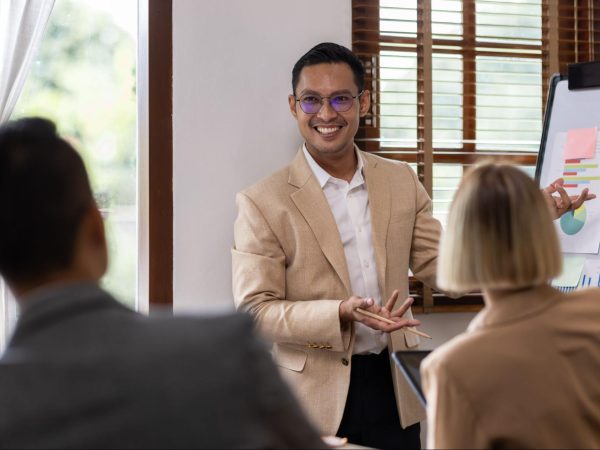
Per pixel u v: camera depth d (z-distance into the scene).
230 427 0.77
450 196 2.93
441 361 1.20
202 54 2.65
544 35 2.96
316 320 2.13
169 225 2.65
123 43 2.85
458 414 1.17
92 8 2.82
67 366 0.78
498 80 2.96
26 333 0.81
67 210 0.85
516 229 1.20
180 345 0.80
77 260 0.87
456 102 2.93
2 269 0.86
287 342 2.21
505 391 1.17
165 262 2.65
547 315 1.22
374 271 2.32
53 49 2.78
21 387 0.78
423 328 2.83
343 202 2.36
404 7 2.84
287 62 2.71
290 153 2.71
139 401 0.77
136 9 2.78
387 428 2.27
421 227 2.41
